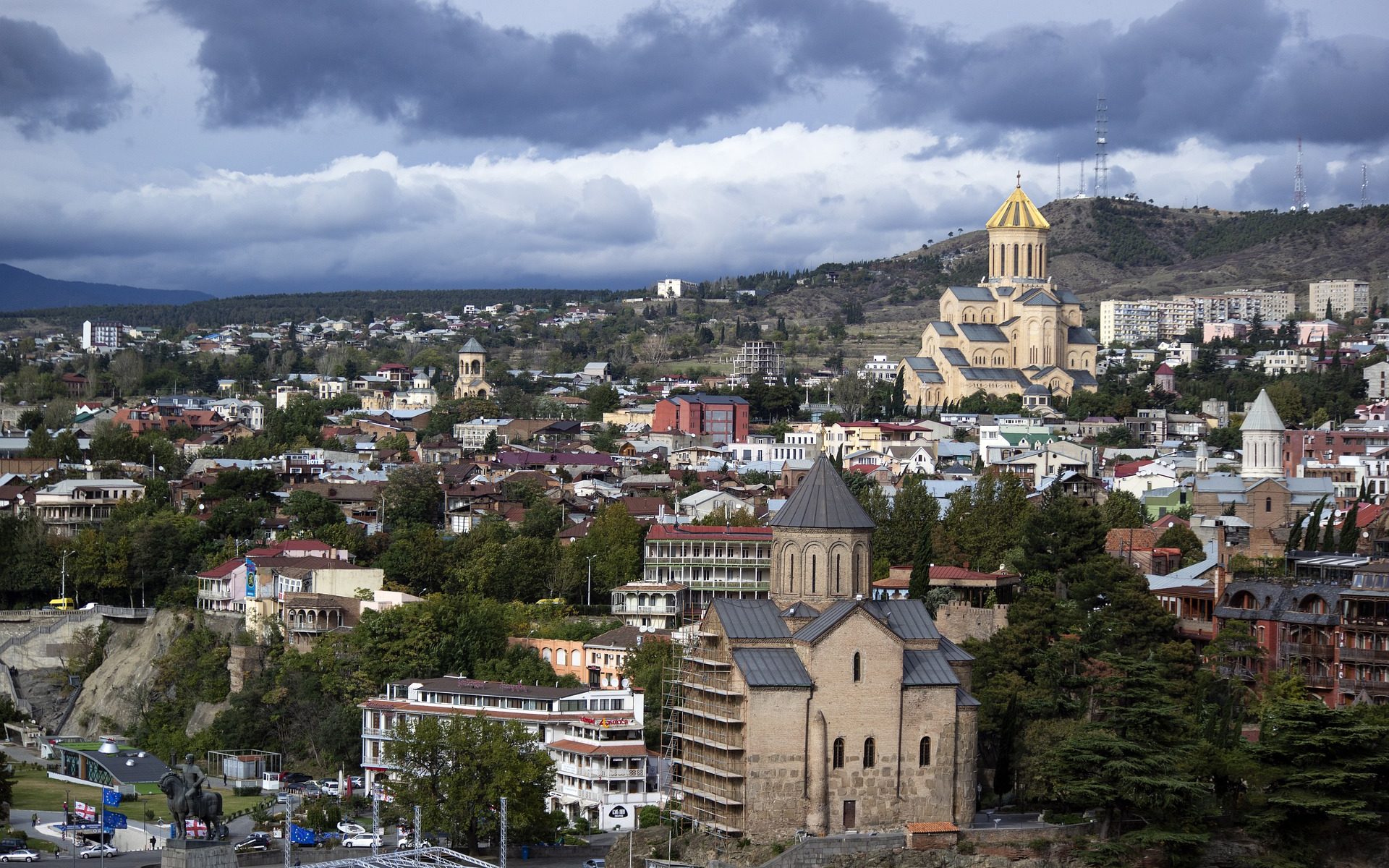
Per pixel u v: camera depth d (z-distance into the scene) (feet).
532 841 608.60
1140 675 566.36
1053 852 530.27
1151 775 533.55
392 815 648.79
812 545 561.02
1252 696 648.79
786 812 531.50
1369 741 533.14
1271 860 524.11
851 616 540.11
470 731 606.14
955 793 550.77
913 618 568.41
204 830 627.05
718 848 528.22
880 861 519.19
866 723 540.11
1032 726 602.03
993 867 521.24
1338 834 533.14
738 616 552.00
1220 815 540.11
